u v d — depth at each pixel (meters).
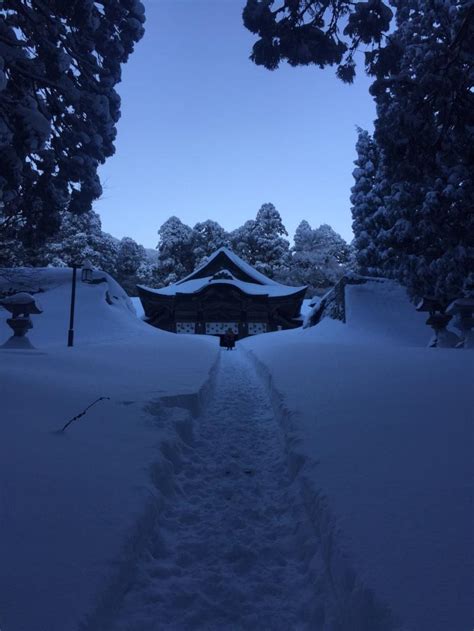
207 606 2.72
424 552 2.40
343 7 7.87
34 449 4.20
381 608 2.01
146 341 21.44
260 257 69.19
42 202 13.04
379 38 8.17
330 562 2.72
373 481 3.49
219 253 50.47
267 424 7.30
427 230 19.59
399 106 10.95
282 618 2.62
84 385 7.39
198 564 3.23
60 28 11.05
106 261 59.03
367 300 28.59
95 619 2.15
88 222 58.72
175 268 70.19
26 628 1.95
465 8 9.40
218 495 4.52
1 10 9.41
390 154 11.73
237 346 28.28
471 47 9.84
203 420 7.55
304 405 6.50
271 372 10.33
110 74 14.41
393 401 6.12
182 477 4.87
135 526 3.07
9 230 13.91
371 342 24.39
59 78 10.66
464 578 2.14
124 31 15.39
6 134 7.57
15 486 3.37
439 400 5.92
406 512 2.89
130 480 3.82
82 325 24.73
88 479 3.71
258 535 3.65
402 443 4.34
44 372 8.08
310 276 71.06
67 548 2.65
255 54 8.34
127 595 2.67
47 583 2.29
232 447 6.12
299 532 3.51
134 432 5.24
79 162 13.04
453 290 20.78
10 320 14.14
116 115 16.03
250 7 7.92
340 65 8.48
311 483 3.70
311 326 32.72
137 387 7.71
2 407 5.33
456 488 3.19
